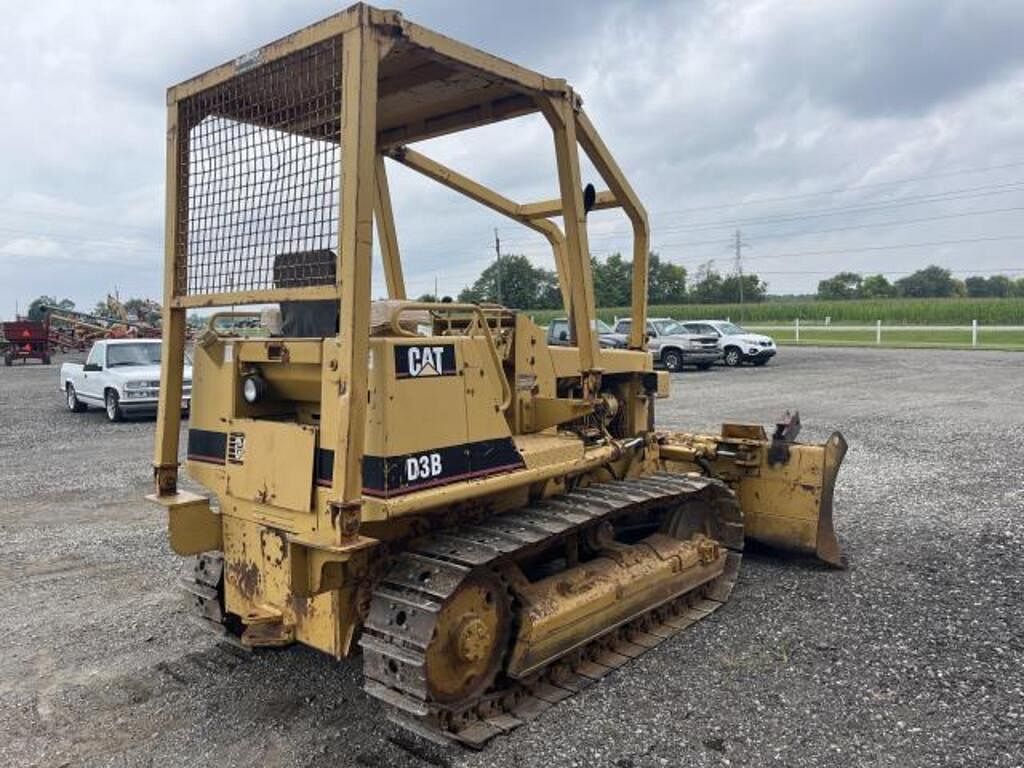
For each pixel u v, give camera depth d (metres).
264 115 3.75
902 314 46.41
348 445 3.24
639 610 4.64
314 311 3.90
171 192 4.16
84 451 11.98
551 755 3.55
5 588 5.92
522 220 5.94
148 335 34.56
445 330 4.40
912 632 4.80
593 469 5.08
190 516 4.12
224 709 4.05
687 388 18.91
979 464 9.62
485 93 4.39
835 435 5.91
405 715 3.60
